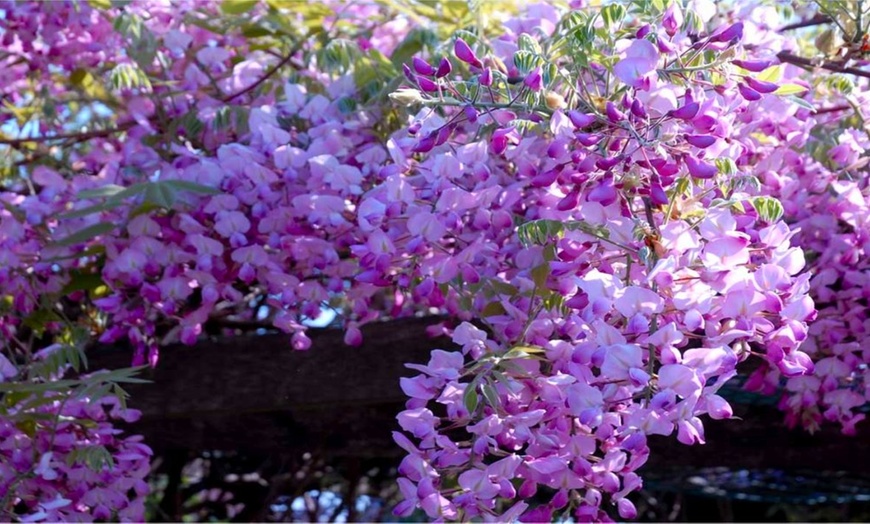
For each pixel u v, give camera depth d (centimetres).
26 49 128
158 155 119
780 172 106
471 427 89
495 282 97
